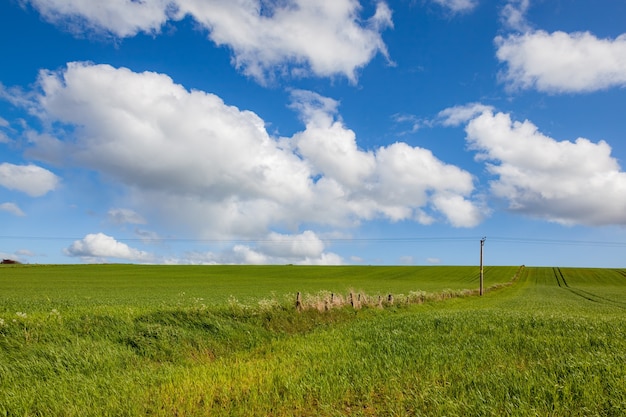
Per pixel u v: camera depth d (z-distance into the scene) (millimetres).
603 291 69500
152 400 7355
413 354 10414
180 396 7480
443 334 13281
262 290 46844
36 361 9188
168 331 12484
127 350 10844
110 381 8477
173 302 26844
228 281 68938
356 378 8414
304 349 11539
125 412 6906
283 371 9070
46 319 12125
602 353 9555
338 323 18016
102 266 110375
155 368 9906
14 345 9945
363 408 7055
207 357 11570
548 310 26094
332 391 7750
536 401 6668
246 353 12016
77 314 13734
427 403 6945
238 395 7527
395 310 24875
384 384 8180
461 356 10078
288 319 16828
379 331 13898
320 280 77312
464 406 6543
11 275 69812
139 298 31734
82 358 9727
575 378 7594
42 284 52219
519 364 9438
